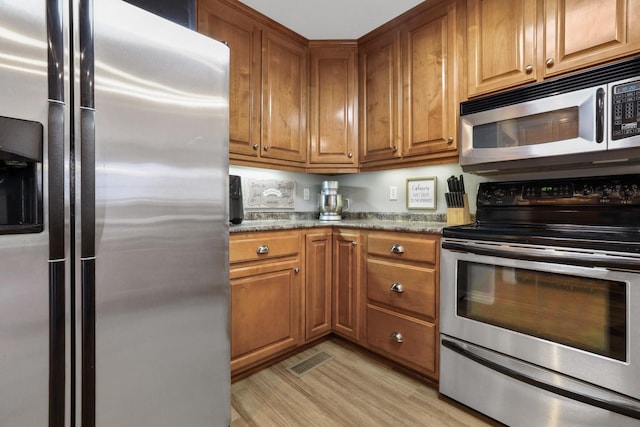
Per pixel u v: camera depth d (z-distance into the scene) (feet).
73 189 2.68
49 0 2.54
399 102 6.74
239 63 6.25
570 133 4.35
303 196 8.65
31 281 2.50
